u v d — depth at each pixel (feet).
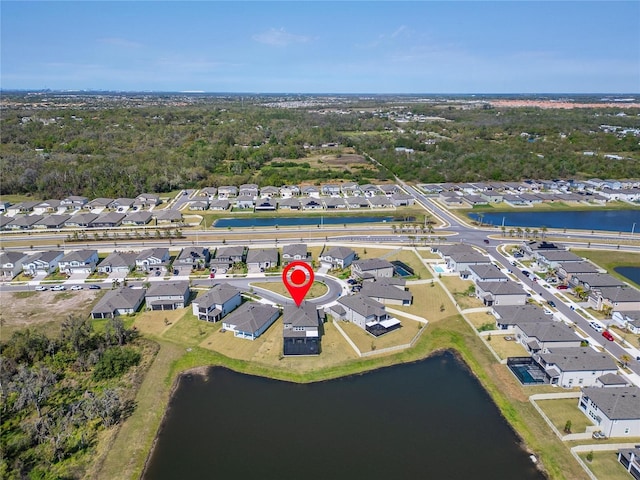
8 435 192.85
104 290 331.57
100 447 187.01
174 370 239.30
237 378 233.55
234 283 341.00
